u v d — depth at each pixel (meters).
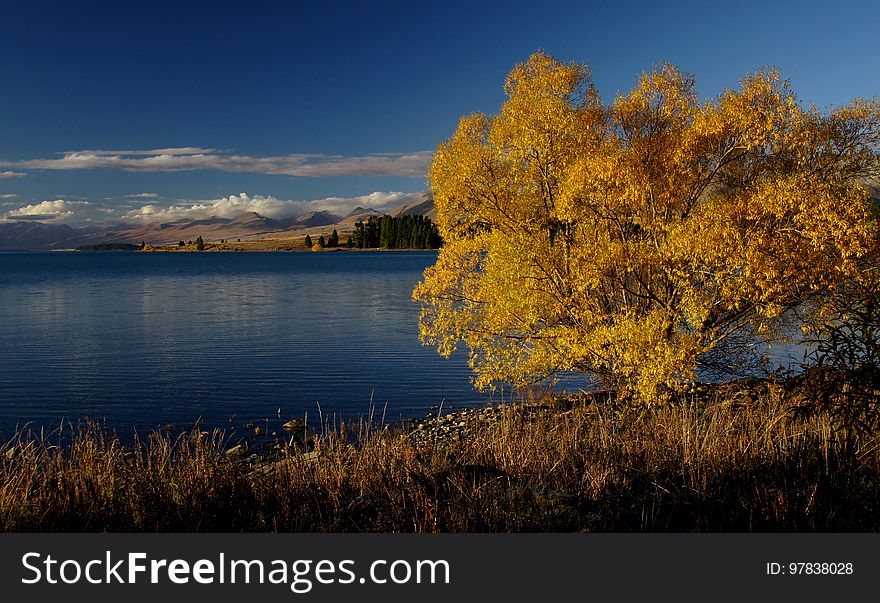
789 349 21.38
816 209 13.58
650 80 17.33
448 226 19.94
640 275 17.00
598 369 19.42
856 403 9.00
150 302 62.56
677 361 15.12
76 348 35.09
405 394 24.59
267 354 33.00
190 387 25.78
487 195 18.70
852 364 8.92
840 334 8.95
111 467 9.70
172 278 108.69
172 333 40.84
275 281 96.44
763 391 15.32
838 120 16.09
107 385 26.14
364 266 146.62
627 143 17.45
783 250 14.03
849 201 13.69
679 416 13.57
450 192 18.66
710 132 15.86
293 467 10.51
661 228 16.08
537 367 18.70
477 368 19.70
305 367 29.66
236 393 24.81
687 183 16.53
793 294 14.88
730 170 17.06
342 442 12.48
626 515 8.62
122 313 52.88
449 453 12.00
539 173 18.27
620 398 17.16
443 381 26.67
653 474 10.26
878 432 9.31
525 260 17.25
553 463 10.91
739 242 14.05
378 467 10.46
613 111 17.80
